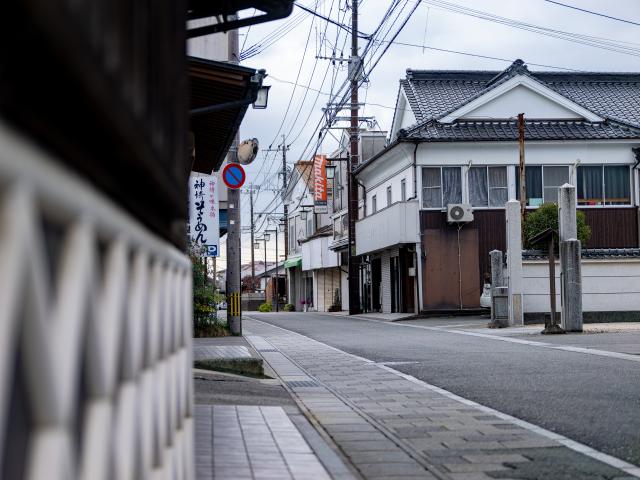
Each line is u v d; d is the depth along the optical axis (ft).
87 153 4.83
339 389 31.73
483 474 17.08
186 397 11.79
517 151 95.96
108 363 5.23
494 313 69.15
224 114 36.83
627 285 75.41
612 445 19.75
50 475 3.61
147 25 6.72
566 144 96.17
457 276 94.07
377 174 112.68
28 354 3.52
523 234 83.66
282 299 208.74
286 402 28.02
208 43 47.06
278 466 17.26
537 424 22.98
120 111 4.96
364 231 110.63
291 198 196.34
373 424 23.40
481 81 112.57
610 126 98.68
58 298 4.08
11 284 3.07
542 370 35.50
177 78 9.80
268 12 22.22
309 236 161.48
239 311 64.95
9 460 3.43
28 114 3.56
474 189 95.45
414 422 23.81
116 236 5.74
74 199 4.22
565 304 59.67
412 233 93.30
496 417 24.39
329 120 113.70
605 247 96.02
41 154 3.63
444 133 95.40
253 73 32.45
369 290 123.03
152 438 7.58
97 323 4.77
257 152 63.82
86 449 4.74
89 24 4.20
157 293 8.29
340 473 16.74
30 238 3.34
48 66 3.66
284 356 46.29
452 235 94.48
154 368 7.91
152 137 6.84
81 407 4.84
